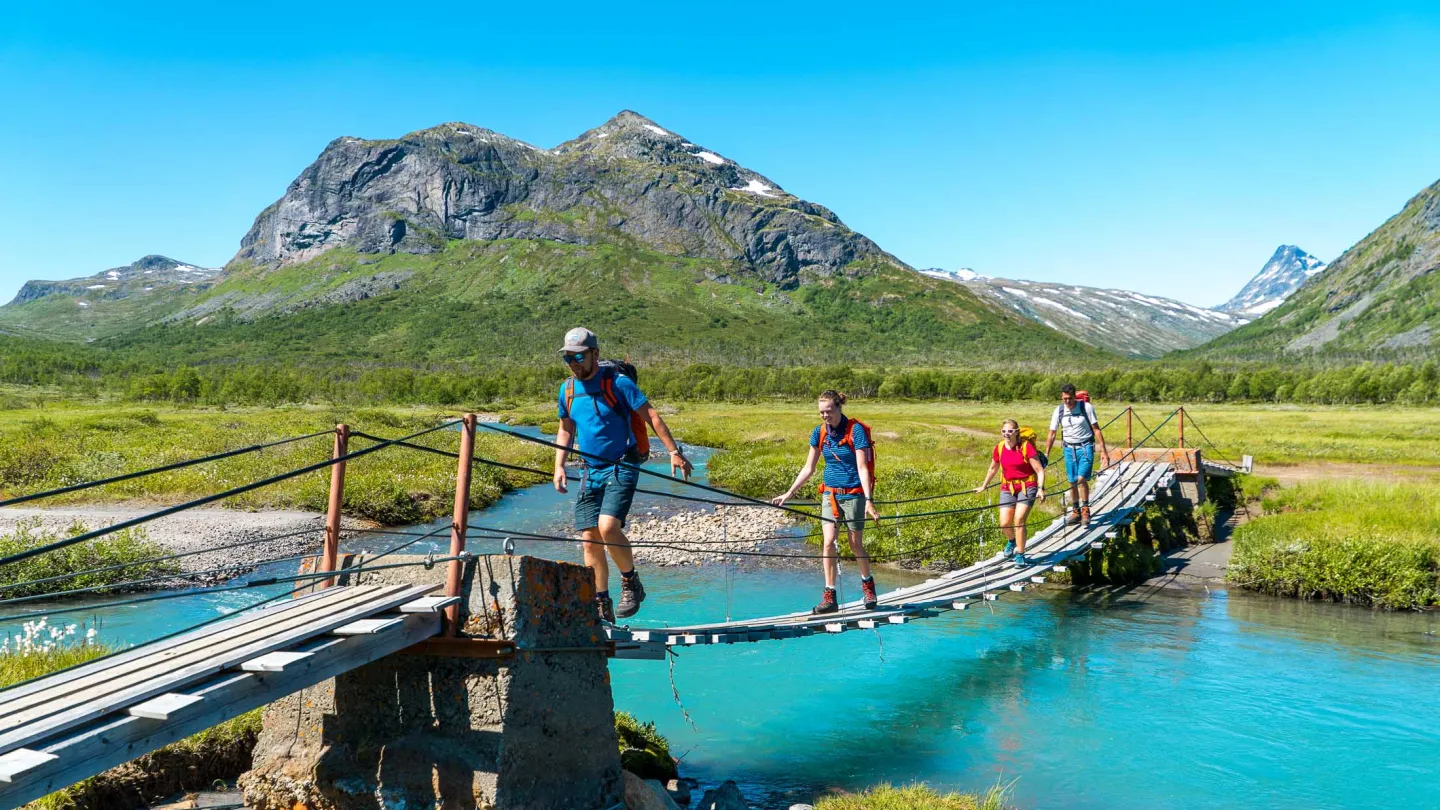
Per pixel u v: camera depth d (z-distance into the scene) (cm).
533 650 622
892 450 4216
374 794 625
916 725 1046
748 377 17075
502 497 3114
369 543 2164
